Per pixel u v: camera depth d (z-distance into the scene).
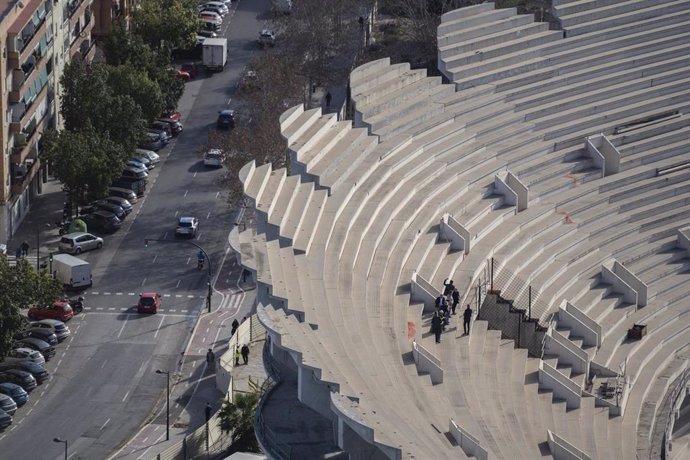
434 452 191.88
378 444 184.50
